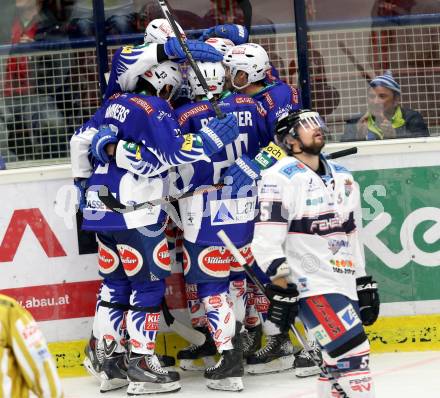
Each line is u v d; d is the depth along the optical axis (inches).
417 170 838.5
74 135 783.1
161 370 761.0
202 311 802.2
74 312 828.0
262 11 845.8
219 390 759.7
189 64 765.9
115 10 834.8
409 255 841.5
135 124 739.4
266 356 805.2
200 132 738.2
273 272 585.0
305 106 848.9
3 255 823.1
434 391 718.5
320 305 585.9
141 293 761.0
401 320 842.2
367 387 583.5
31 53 835.4
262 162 717.9
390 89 849.5
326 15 844.6
